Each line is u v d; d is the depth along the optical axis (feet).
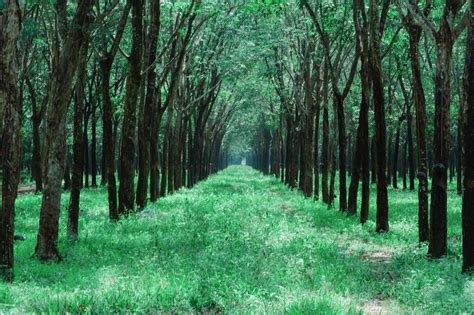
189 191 120.06
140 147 76.13
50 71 94.17
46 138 38.96
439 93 41.04
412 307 27.14
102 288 28.60
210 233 49.47
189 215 64.39
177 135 117.60
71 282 30.35
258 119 236.22
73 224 46.73
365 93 63.57
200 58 100.68
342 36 76.13
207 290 27.58
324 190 90.07
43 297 26.14
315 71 98.53
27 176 173.27
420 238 48.96
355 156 71.15
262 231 52.37
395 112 147.74
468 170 33.50
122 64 109.29
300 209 79.05
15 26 30.58
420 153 48.60
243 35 95.96
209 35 102.37
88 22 41.98
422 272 32.94
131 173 65.62
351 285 31.01
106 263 36.94
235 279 29.68
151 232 51.52
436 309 26.25
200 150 170.60
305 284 30.86
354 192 71.10
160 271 32.91
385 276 34.94
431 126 127.03
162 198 94.73
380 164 56.03
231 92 153.07
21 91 84.23
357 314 24.44
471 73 33.32
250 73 124.57
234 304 26.58
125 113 64.69
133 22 61.98
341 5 72.59
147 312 25.17
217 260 35.96
